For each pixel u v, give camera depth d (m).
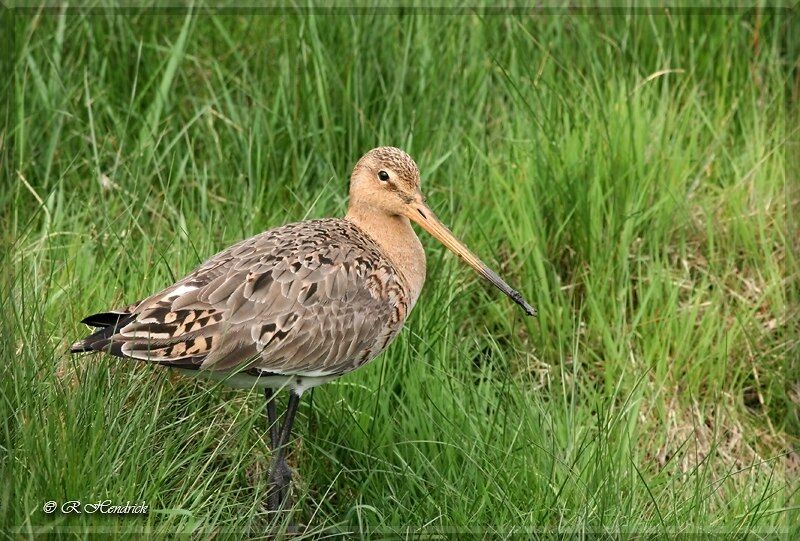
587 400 11.45
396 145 12.99
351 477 10.41
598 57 14.33
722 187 13.36
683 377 11.76
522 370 11.36
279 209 12.26
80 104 13.40
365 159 10.75
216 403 10.28
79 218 12.38
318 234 10.17
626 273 12.09
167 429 9.69
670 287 12.17
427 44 13.66
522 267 12.27
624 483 10.06
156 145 12.32
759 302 12.19
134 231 12.12
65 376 9.69
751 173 13.09
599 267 12.18
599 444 10.05
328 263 9.93
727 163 13.38
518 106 13.55
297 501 10.17
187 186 12.75
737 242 12.77
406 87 13.55
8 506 8.50
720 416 11.36
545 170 12.78
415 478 10.06
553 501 9.73
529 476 10.12
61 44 13.48
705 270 12.64
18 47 13.32
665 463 11.09
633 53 14.20
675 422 11.40
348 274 10.00
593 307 11.89
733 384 11.73
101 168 13.10
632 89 13.91
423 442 10.43
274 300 9.61
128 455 9.01
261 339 9.52
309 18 13.45
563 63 14.18
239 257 9.76
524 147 12.98
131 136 13.30
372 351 10.26
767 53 14.37
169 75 13.21
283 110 13.24
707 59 14.31
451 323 11.38
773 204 13.02
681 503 10.09
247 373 9.73
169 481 9.43
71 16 13.81
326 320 9.82
